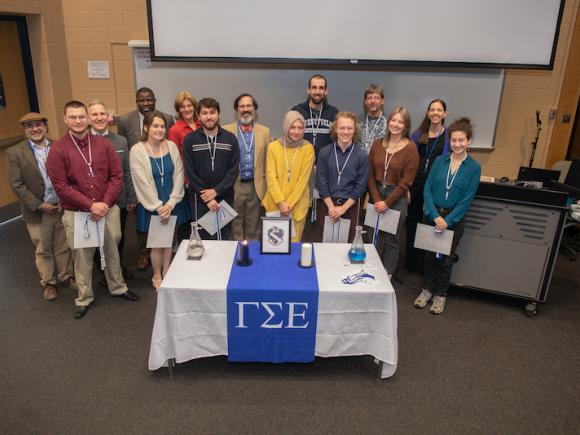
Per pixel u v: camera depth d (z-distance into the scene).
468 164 2.90
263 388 2.33
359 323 2.26
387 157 3.20
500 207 3.06
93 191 2.82
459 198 2.94
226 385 2.35
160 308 2.20
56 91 4.85
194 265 2.40
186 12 4.28
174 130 3.64
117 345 2.67
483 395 2.33
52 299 3.18
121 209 3.38
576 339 2.87
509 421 2.16
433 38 4.28
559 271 3.88
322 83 3.56
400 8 4.21
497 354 2.69
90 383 2.35
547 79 4.76
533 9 4.19
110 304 3.13
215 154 3.14
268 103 4.80
